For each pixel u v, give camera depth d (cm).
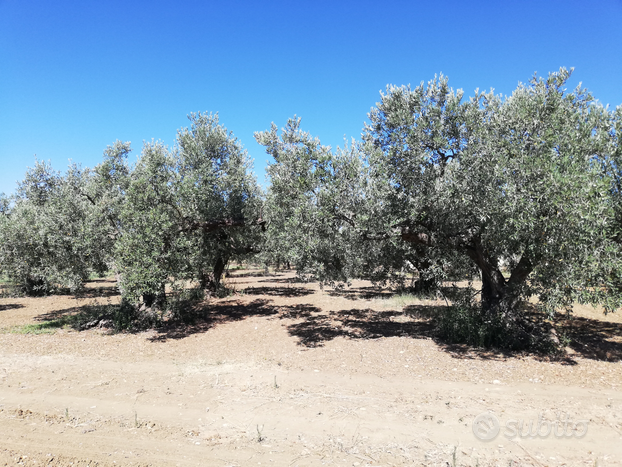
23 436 468
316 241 915
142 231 1038
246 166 1561
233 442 452
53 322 1258
